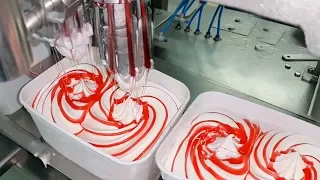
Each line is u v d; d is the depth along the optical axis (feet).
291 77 2.27
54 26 1.54
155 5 2.47
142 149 1.63
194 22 2.69
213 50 2.50
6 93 1.93
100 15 1.34
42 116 1.64
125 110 1.81
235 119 1.80
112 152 1.61
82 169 1.76
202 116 1.80
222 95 1.85
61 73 2.05
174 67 2.33
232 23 2.74
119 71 1.44
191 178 1.51
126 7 1.25
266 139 1.70
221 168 1.54
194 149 1.62
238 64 2.40
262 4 1.37
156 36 2.52
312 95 2.10
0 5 1.42
